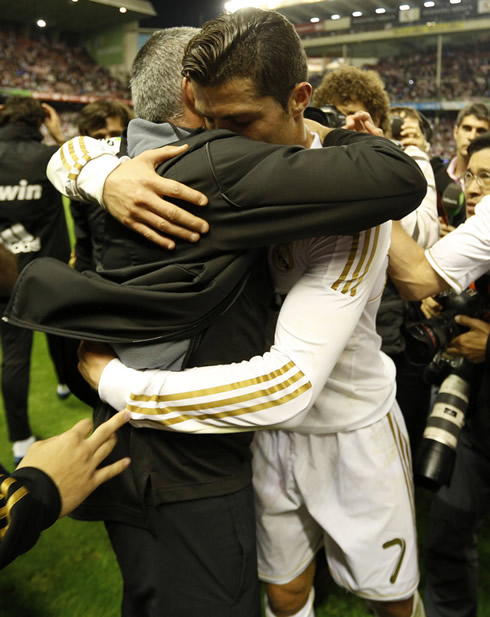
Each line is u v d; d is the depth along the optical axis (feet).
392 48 60.85
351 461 3.66
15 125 7.39
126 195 2.63
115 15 74.54
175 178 2.66
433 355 4.35
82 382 3.55
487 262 3.51
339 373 3.56
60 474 2.68
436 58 59.16
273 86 2.59
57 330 2.84
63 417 9.33
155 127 3.03
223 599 3.18
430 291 3.65
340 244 2.85
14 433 7.90
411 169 2.53
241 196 2.55
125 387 2.91
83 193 2.87
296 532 4.00
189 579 3.17
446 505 4.60
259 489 3.92
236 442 3.21
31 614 5.47
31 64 74.74
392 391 3.87
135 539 3.23
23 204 7.45
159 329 2.76
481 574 5.89
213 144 2.66
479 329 4.29
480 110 8.41
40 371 11.37
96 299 2.72
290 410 2.86
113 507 3.23
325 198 2.46
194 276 2.70
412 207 2.56
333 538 3.75
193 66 2.58
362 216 2.49
